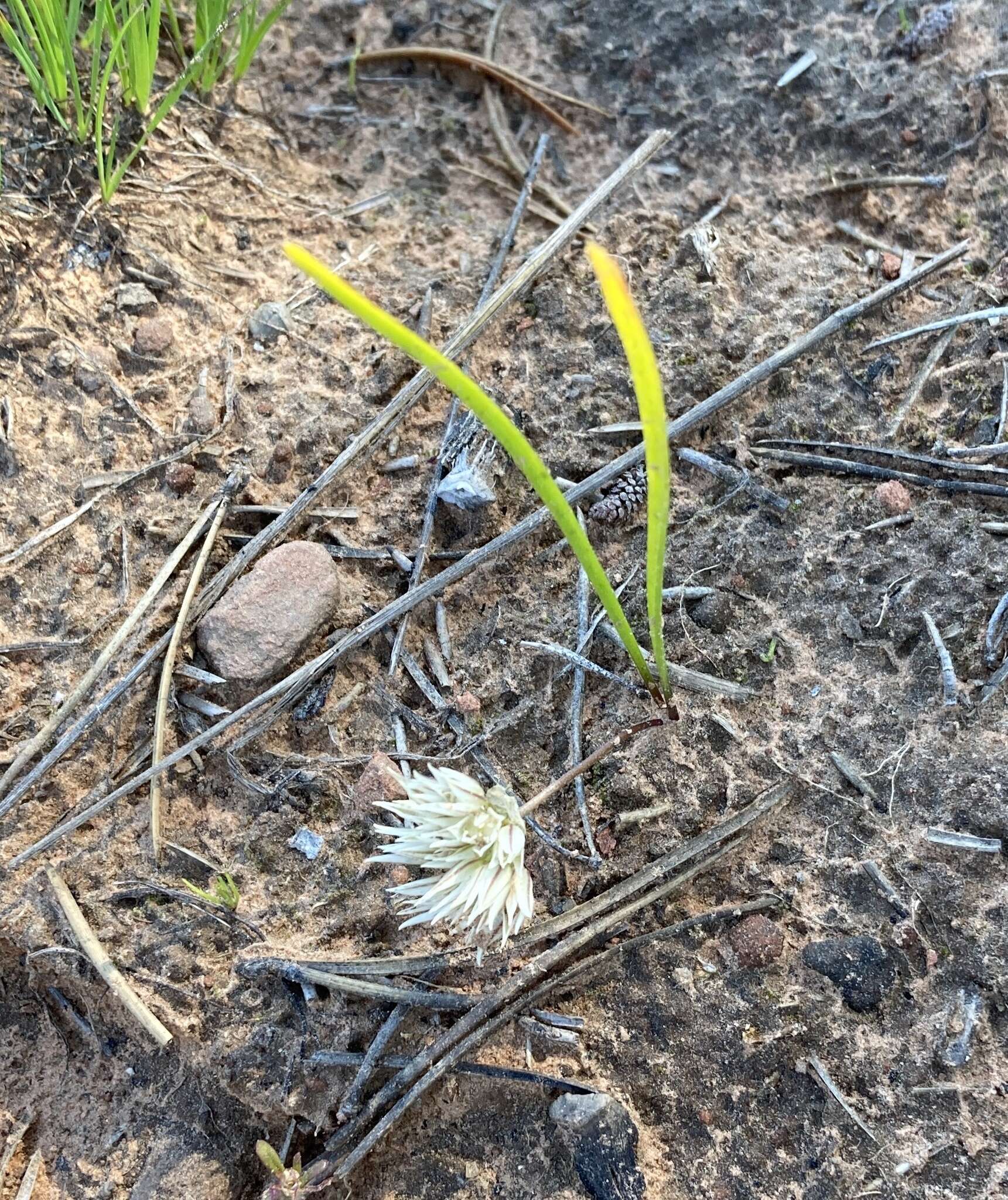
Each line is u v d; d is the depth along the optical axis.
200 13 0.19
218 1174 0.14
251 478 0.16
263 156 0.20
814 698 0.15
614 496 0.16
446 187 0.20
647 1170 0.13
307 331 0.18
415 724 0.15
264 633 0.15
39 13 0.16
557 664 0.16
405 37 0.22
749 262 0.18
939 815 0.14
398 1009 0.14
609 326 0.18
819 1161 0.13
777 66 0.20
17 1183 0.14
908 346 0.17
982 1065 0.13
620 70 0.21
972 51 0.19
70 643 0.15
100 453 0.16
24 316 0.17
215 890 0.14
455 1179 0.14
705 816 0.15
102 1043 0.14
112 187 0.17
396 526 0.16
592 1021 0.14
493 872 0.13
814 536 0.16
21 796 0.14
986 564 0.15
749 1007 0.14
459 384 0.09
